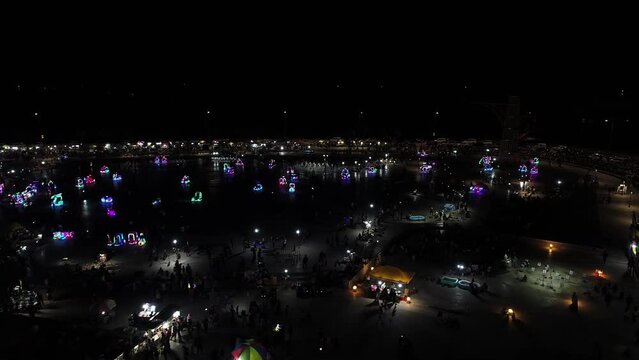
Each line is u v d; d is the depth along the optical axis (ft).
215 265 137.08
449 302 116.37
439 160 313.32
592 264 139.44
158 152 341.21
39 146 318.65
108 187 241.96
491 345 97.45
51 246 154.10
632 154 266.98
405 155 333.21
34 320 93.86
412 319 107.96
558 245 153.99
